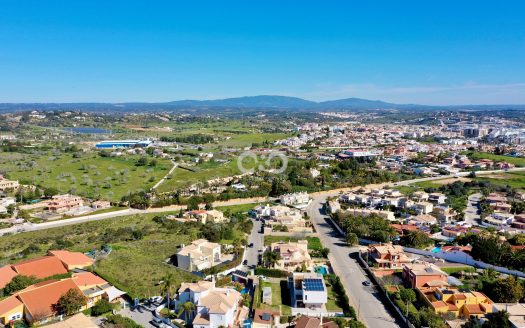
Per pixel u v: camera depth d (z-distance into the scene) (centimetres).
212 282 12700
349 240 18562
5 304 11369
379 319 11994
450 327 11219
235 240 18000
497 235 18650
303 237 19800
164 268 14612
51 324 10412
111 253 16212
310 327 10862
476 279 14200
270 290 13412
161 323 11356
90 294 12281
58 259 14538
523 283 13025
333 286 14088
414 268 14212
